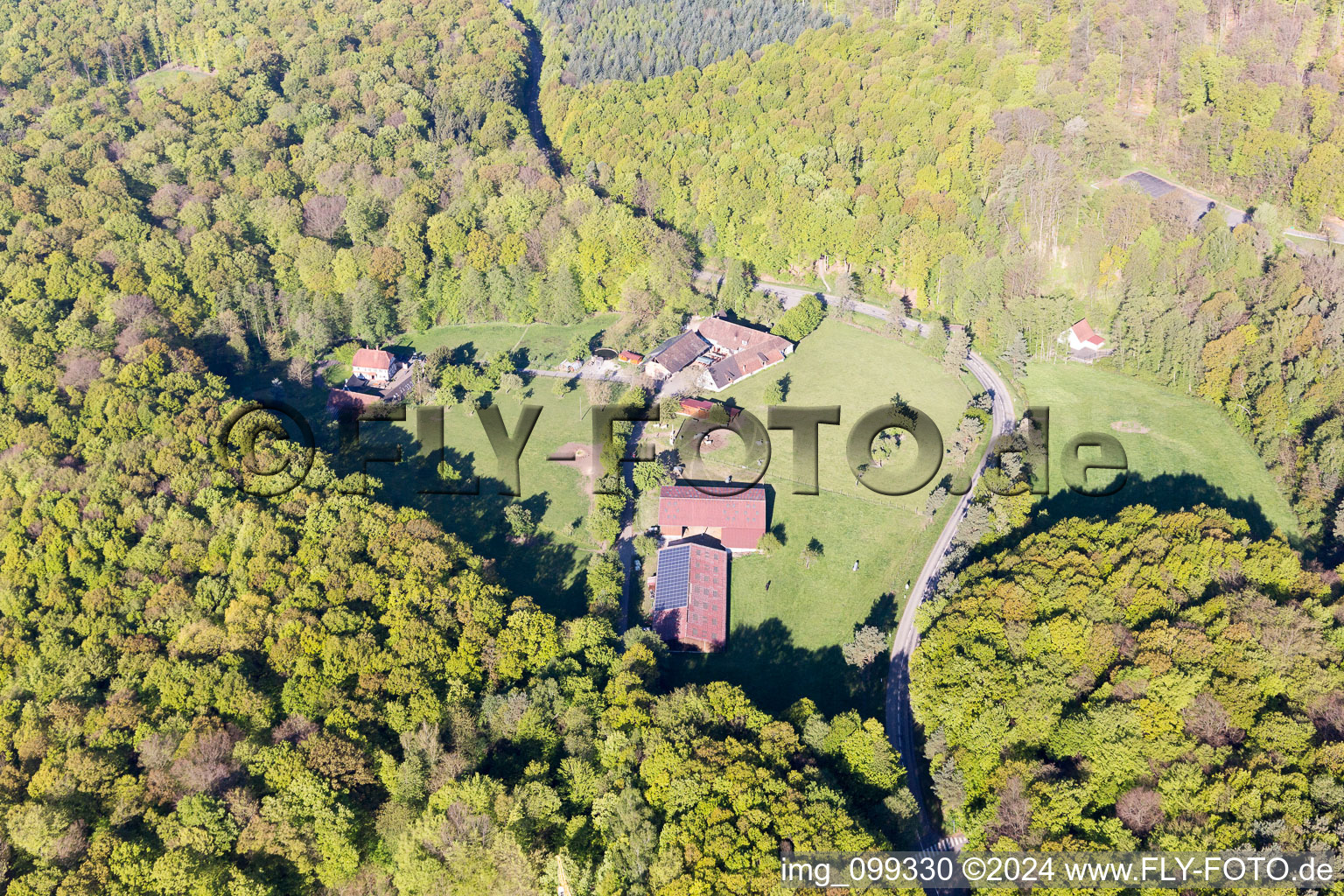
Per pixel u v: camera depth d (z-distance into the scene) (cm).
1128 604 13900
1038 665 13488
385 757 12838
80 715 13525
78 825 12181
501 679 14238
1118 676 12712
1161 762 11819
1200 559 14075
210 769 12425
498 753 13238
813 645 16012
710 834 11344
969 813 12838
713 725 13162
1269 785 11088
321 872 11912
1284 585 13650
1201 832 10925
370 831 12350
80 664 14300
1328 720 11738
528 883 11381
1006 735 12950
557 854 11394
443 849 11762
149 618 15050
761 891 10706
